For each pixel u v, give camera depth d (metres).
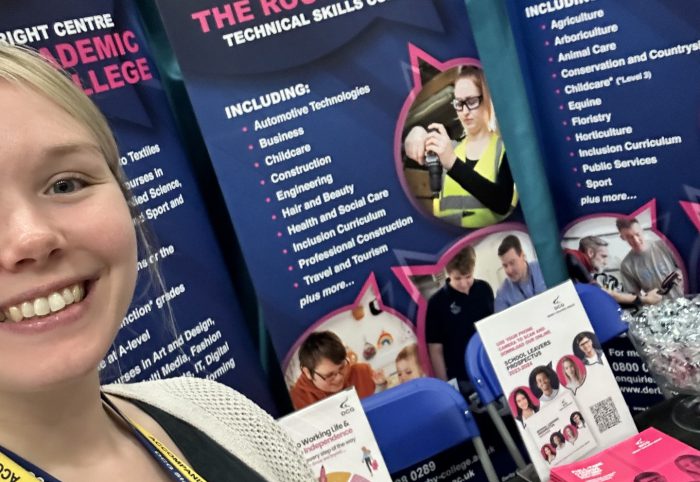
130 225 0.56
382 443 1.51
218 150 1.61
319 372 1.80
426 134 1.86
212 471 0.67
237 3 1.58
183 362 1.59
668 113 1.94
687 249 2.03
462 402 1.59
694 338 1.29
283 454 0.79
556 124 2.16
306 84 1.69
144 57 1.55
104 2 1.46
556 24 2.04
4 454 0.51
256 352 1.83
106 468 0.58
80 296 0.52
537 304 1.51
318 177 1.74
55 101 0.53
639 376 2.21
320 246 1.76
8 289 0.48
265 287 1.71
